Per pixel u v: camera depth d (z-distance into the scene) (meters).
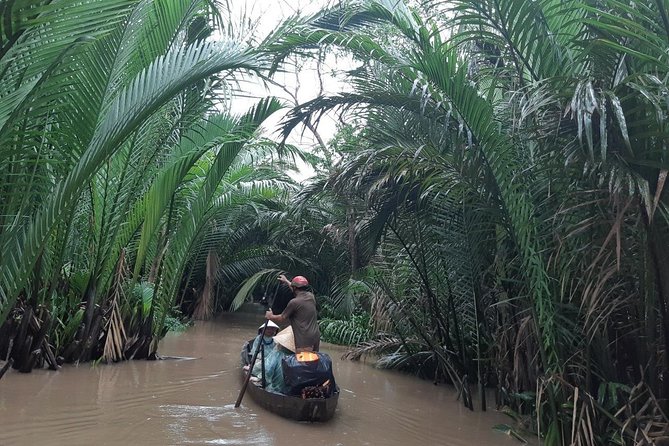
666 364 4.08
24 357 6.64
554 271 4.81
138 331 8.51
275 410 5.81
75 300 7.75
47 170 4.59
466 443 5.30
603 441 4.48
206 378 7.50
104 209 7.32
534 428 5.58
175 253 8.68
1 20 2.60
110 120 4.03
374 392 7.57
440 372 8.45
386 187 7.37
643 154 3.74
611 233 3.47
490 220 5.56
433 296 7.99
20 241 4.27
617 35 3.81
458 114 5.07
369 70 5.55
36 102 3.56
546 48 4.48
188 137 8.42
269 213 15.79
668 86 3.57
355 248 12.59
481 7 4.42
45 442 4.41
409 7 5.36
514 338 6.29
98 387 6.38
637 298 4.34
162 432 4.91
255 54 4.22
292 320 6.62
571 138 4.08
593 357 4.75
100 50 4.65
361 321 12.64
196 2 6.35
